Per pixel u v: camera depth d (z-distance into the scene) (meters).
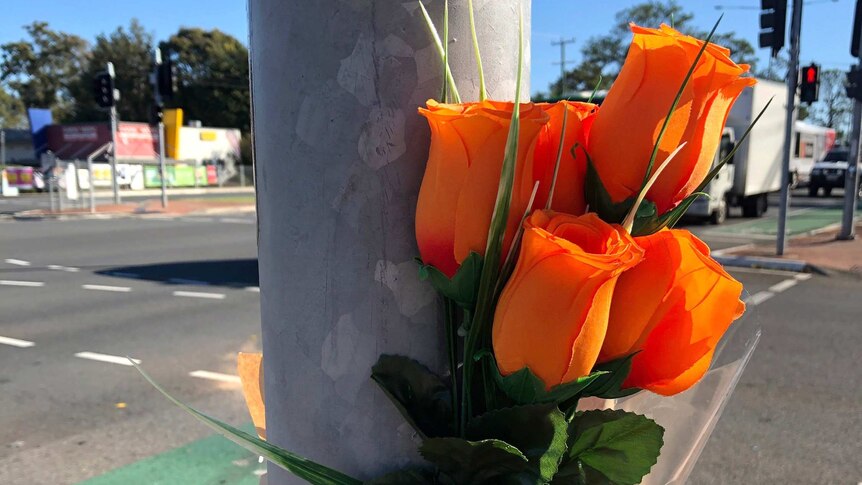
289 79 0.87
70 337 5.84
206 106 54.41
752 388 4.57
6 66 62.50
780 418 4.05
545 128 0.80
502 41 0.91
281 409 0.94
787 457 3.54
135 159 41.06
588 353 0.69
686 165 0.76
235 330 6.04
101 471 3.34
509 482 0.75
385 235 0.87
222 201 27.44
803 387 4.58
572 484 0.80
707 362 0.76
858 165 12.73
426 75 0.85
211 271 9.66
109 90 21.36
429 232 0.80
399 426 0.89
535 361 0.69
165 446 3.61
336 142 0.86
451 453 0.75
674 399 1.06
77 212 21.33
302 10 0.85
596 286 0.67
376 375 0.87
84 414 4.05
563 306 0.67
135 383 4.59
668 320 0.74
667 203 0.78
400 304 0.87
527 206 0.76
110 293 7.97
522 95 0.95
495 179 0.75
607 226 0.71
